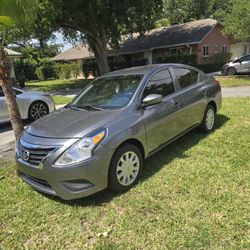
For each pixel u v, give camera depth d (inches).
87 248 119.5
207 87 235.5
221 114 303.1
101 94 188.1
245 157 186.2
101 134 145.6
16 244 125.2
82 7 765.9
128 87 181.0
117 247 117.6
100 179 144.3
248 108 329.1
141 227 127.3
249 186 151.8
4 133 323.3
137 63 1176.8
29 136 157.4
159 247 115.3
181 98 201.5
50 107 380.5
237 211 131.0
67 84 1058.1
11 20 189.0
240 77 771.4
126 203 145.8
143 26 894.4
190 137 231.6
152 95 171.0
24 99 350.6
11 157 231.8
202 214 131.7
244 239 114.1
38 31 758.5
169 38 1151.6
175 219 130.0
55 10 674.2
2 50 212.4
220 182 157.5
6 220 142.4
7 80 217.5
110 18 797.2
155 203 143.3
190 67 231.0
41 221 139.2
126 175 156.7
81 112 172.1
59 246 122.1
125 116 160.4
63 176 139.3
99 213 140.6
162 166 182.5
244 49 1346.0
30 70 1470.2
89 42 960.3
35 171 146.5
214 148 205.5
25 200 158.4
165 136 185.6
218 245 112.3
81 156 139.0
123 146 154.2
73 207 146.8
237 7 733.3
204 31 1084.5
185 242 115.3
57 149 140.7
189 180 162.6
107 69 944.9
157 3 857.5
